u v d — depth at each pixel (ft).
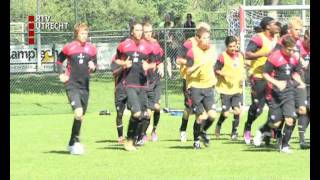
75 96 121.39
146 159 117.60
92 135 155.33
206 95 126.93
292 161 113.60
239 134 155.43
